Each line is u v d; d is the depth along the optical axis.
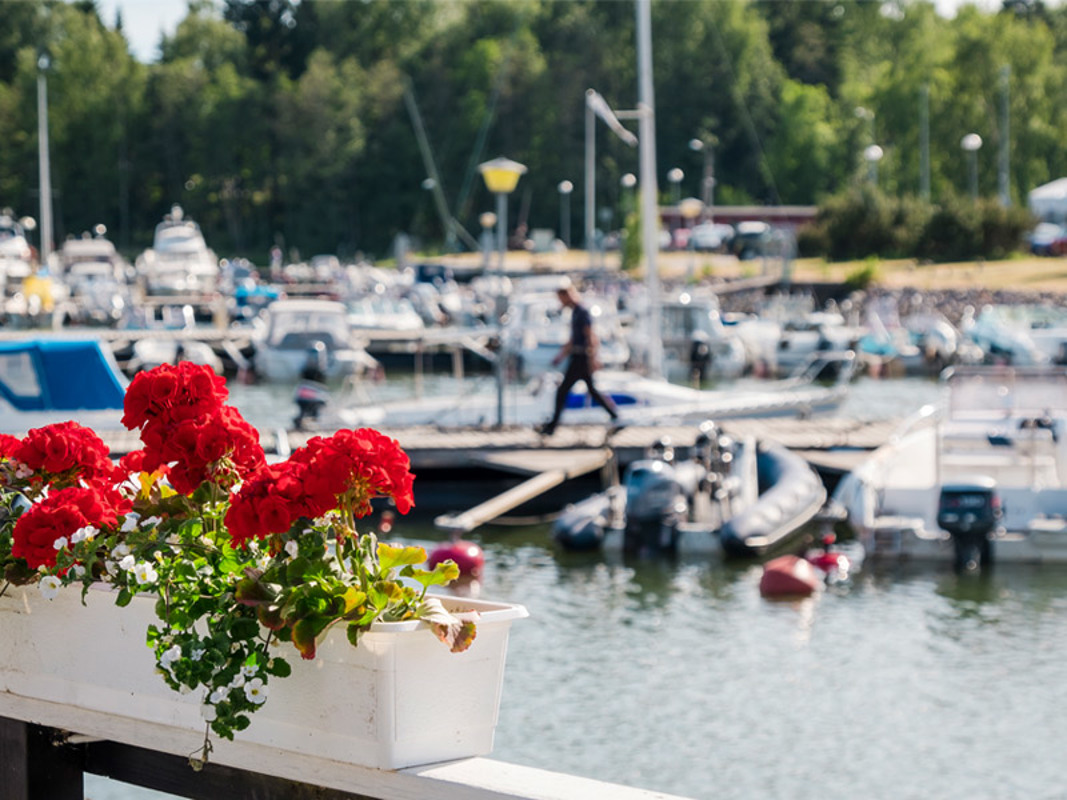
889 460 16.12
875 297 50.66
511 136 98.81
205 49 112.44
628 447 18.83
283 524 3.23
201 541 3.47
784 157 99.75
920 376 39.19
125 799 8.62
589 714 10.11
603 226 95.75
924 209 66.00
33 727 3.88
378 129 101.19
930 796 8.55
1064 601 13.43
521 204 98.75
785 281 55.88
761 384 35.38
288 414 28.39
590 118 63.94
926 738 9.59
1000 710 10.22
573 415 21.92
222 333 38.59
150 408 3.63
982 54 97.56
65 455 4.00
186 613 3.35
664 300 34.72
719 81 100.31
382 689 3.15
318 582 3.19
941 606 13.31
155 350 33.38
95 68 106.56
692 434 20.33
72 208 105.25
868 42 117.19
